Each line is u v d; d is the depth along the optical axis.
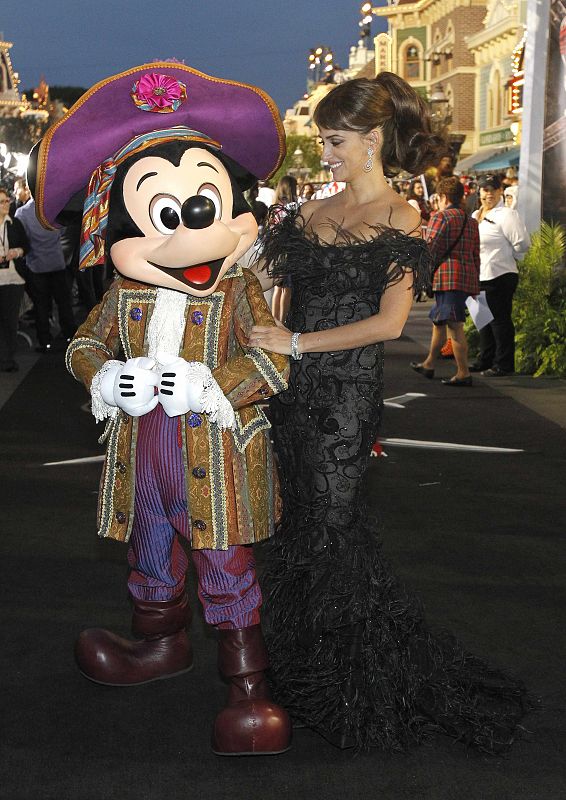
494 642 4.13
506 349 10.55
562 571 4.90
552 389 9.83
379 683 3.37
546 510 5.86
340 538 3.40
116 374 3.17
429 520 5.68
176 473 3.26
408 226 3.33
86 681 3.85
